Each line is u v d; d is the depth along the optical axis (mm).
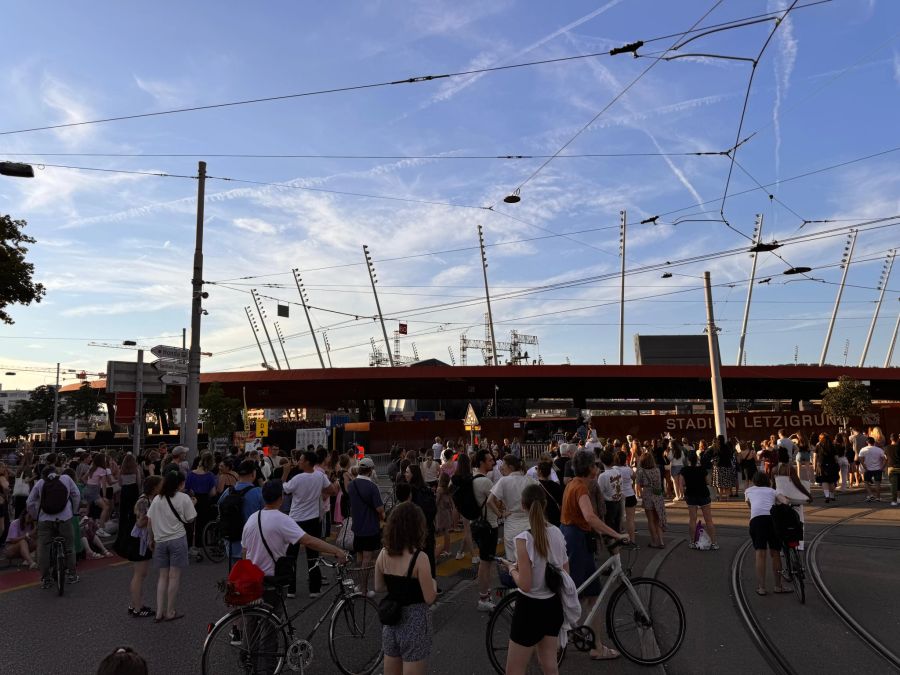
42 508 8867
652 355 56000
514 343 98562
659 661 5477
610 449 11141
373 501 8109
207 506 10547
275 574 5398
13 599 8211
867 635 6184
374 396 63000
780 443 18375
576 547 6000
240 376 56719
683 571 9156
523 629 4266
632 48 11297
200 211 17578
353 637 5715
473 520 8602
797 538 7527
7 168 13062
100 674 2527
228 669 4961
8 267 21094
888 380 54375
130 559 7355
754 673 5270
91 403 79750
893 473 16516
